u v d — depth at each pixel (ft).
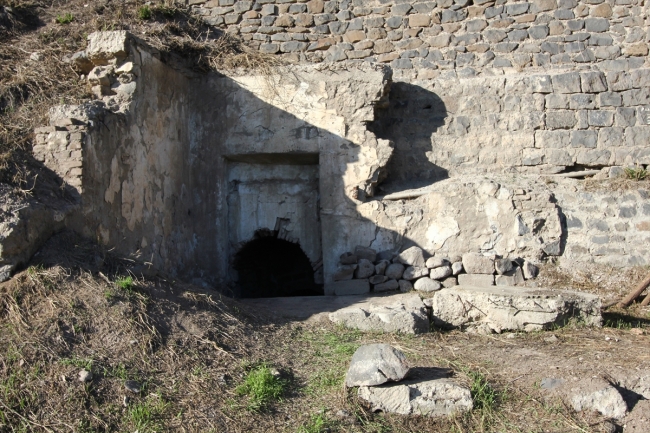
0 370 15.14
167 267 27.14
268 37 32.58
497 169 30.76
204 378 16.38
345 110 29.53
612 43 31.30
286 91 29.96
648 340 20.98
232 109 30.30
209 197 30.35
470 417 15.94
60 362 15.56
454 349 19.99
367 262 28.25
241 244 31.24
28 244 18.13
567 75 30.53
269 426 15.08
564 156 30.32
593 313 22.35
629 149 30.12
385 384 16.37
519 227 28.14
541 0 31.65
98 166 21.68
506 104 30.81
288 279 36.32
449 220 28.71
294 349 19.11
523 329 21.93
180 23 31.58
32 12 30.99
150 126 26.09
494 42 31.78
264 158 30.63
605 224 28.22
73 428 14.17
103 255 19.53
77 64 25.58
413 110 31.42
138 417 14.66
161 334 17.51
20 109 23.71
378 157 29.27
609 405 16.43
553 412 16.30
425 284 27.45
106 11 31.01
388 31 32.24
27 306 16.90
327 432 15.01
